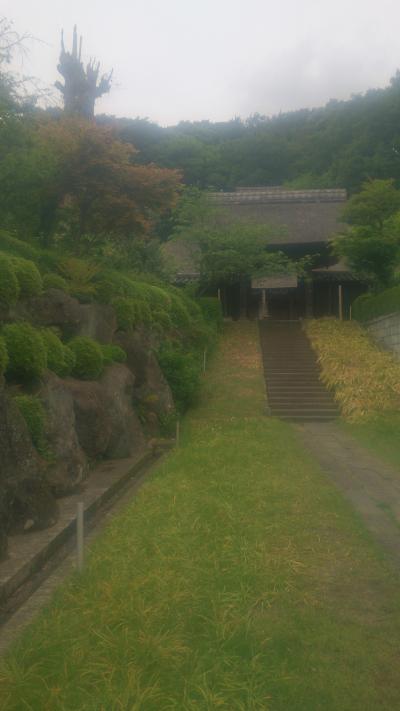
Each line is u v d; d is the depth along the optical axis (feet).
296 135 213.66
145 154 166.91
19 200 49.96
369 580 18.43
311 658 13.62
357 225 90.33
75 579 18.21
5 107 45.16
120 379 42.24
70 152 52.19
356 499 29.91
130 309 51.29
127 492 32.73
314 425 57.82
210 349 78.23
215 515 24.23
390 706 11.91
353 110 194.49
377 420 56.08
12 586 18.90
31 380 30.22
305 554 20.54
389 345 77.51
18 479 23.41
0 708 11.34
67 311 41.60
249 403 61.98
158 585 17.01
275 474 33.01
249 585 17.44
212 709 11.50
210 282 98.94
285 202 117.80
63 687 12.03
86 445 35.24
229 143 205.67
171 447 45.73
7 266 34.73
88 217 59.21
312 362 77.20
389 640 14.58
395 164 160.97
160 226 114.42
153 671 12.71
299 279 112.78
